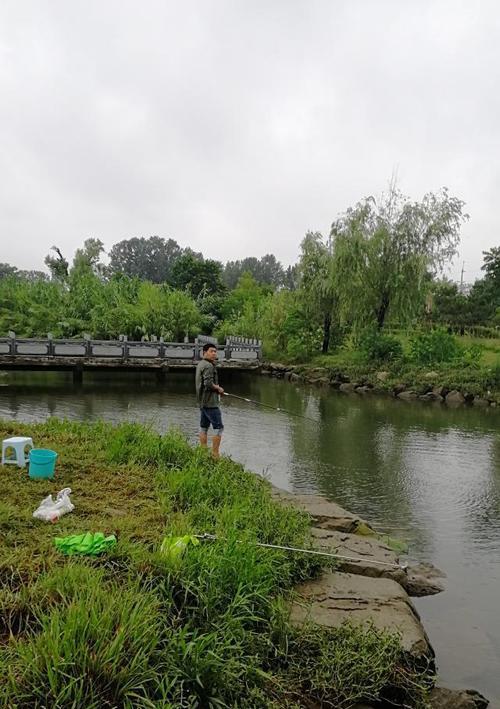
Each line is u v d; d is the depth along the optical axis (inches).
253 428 481.1
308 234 1026.1
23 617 117.1
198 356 776.9
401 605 166.4
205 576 139.9
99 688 99.8
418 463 383.9
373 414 590.6
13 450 230.4
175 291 1175.0
